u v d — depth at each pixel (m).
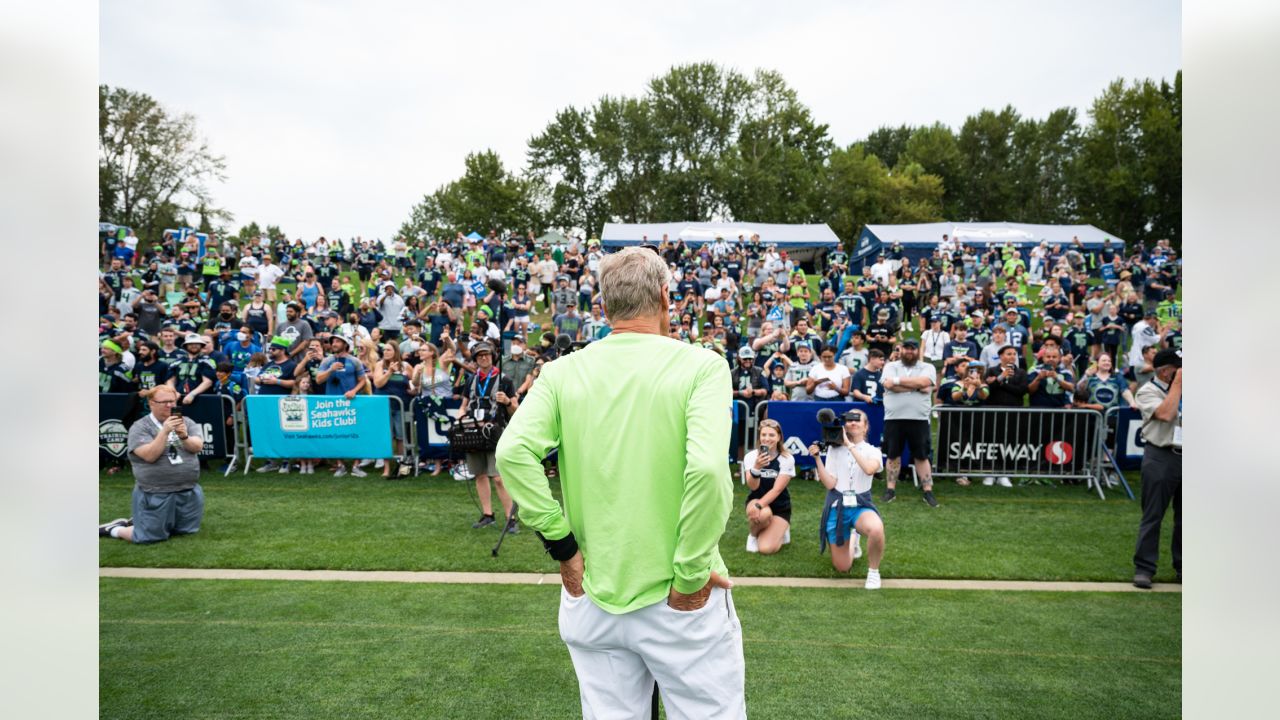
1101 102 56.06
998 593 5.65
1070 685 4.13
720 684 1.93
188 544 6.68
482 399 7.11
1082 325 13.53
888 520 7.62
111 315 14.16
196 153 40.78
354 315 14.41
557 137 65.81
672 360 1.95
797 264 28.33
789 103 65.94
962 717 3.78
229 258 25.89
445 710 3.82
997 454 8.86
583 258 21.45
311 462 9.39
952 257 23.91
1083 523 7.52
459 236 25.83
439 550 6.53
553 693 4.00
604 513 1.92
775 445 6.55
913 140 74.69
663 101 64.62
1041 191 72.81
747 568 6.21
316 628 4.87
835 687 4.10
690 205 63.44
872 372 9.13
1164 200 51.72
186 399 9.20
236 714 3.76
